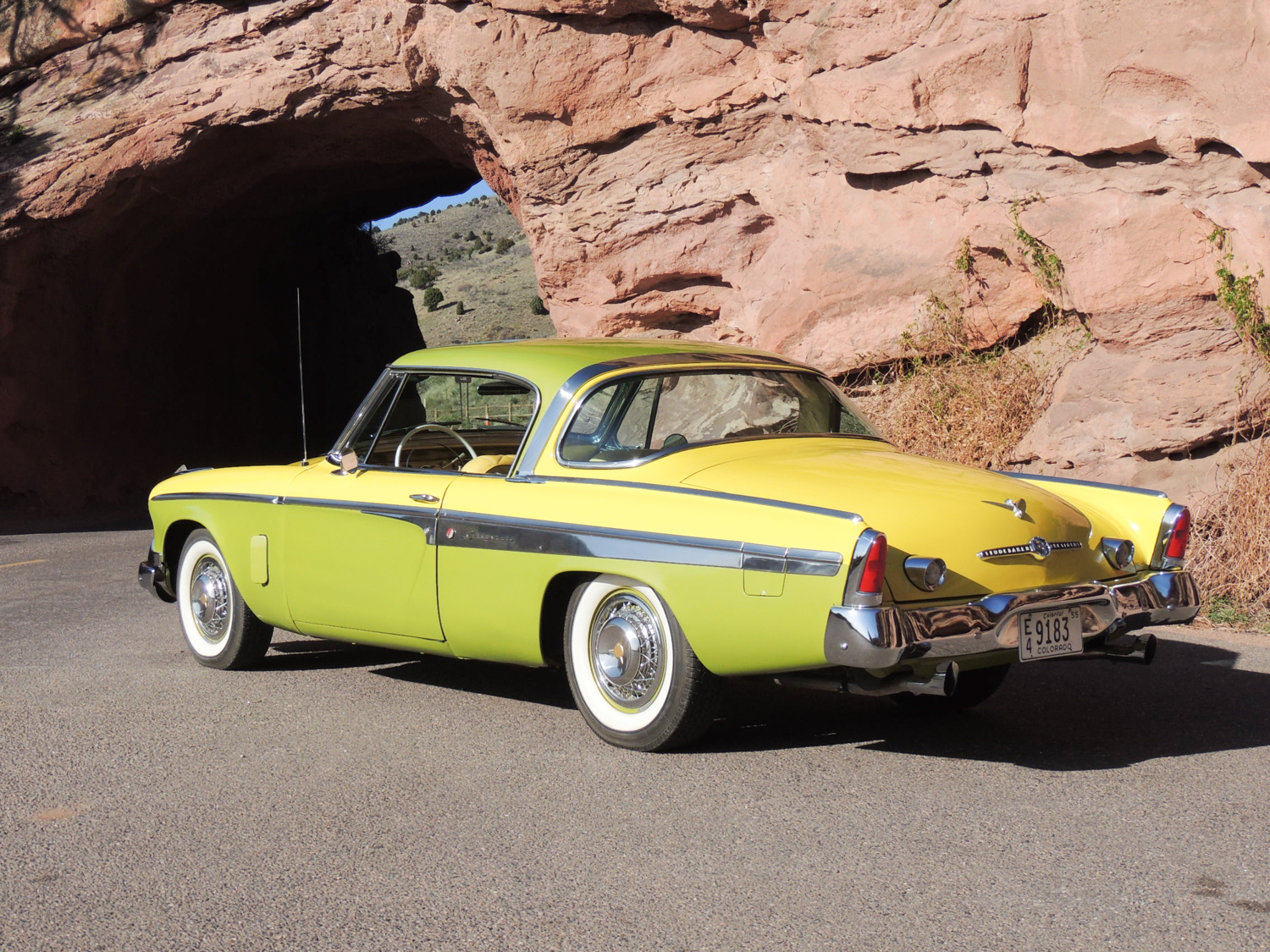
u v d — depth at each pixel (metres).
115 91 18.88
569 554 4.82
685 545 4.50
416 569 5.42
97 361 21.06
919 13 11.04
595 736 5.05
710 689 4.61
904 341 11.25
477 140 16.23
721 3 12.75
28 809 4.29
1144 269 9.52
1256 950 2.96
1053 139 10.11
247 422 25.84
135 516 19.38
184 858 3.79
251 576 6.21
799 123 12.32
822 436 5.40
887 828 3.88
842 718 5.34
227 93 17.52
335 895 3.46
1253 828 3.79
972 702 5.46
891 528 4.31
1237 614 7.43
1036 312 10.78
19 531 17.41
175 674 6.48
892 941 3.06
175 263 22.36
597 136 14.07
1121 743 4.82
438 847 3.82
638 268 13.98
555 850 3.77
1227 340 9.07
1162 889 3.34
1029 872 3.49
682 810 4.10
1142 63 9.47
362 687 6.06
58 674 6.58
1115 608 4.57
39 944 3.20
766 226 13.29
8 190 18.44
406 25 15.49
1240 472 8.36
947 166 10.97
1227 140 9.05
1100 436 9.30
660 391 5.12
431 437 5.81
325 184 22.30
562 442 5.11
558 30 14.11
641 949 3.06
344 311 31.02
